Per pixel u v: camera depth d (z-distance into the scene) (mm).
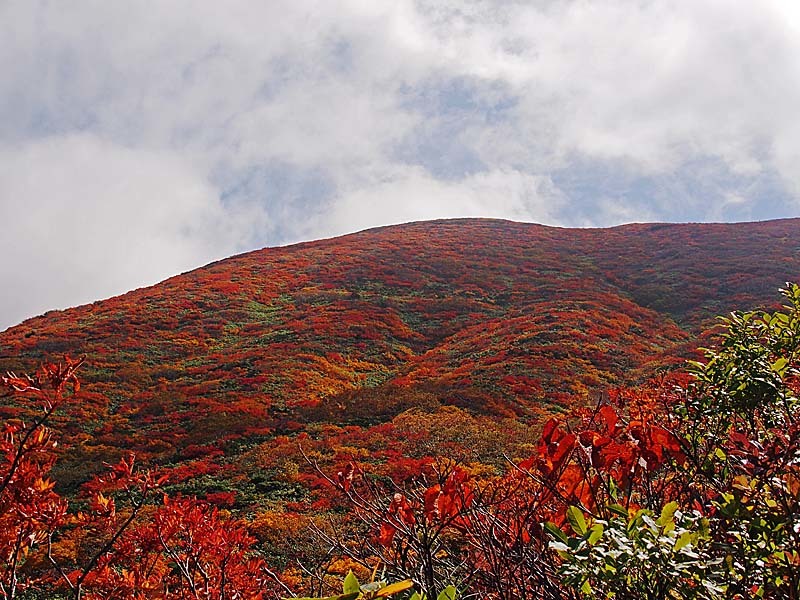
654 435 2506
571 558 1794
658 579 1743
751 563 1882
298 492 14484
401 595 2279
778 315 3504
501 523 2547
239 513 13297
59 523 3312
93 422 22609
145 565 3988
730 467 2529
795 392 3242
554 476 2449
